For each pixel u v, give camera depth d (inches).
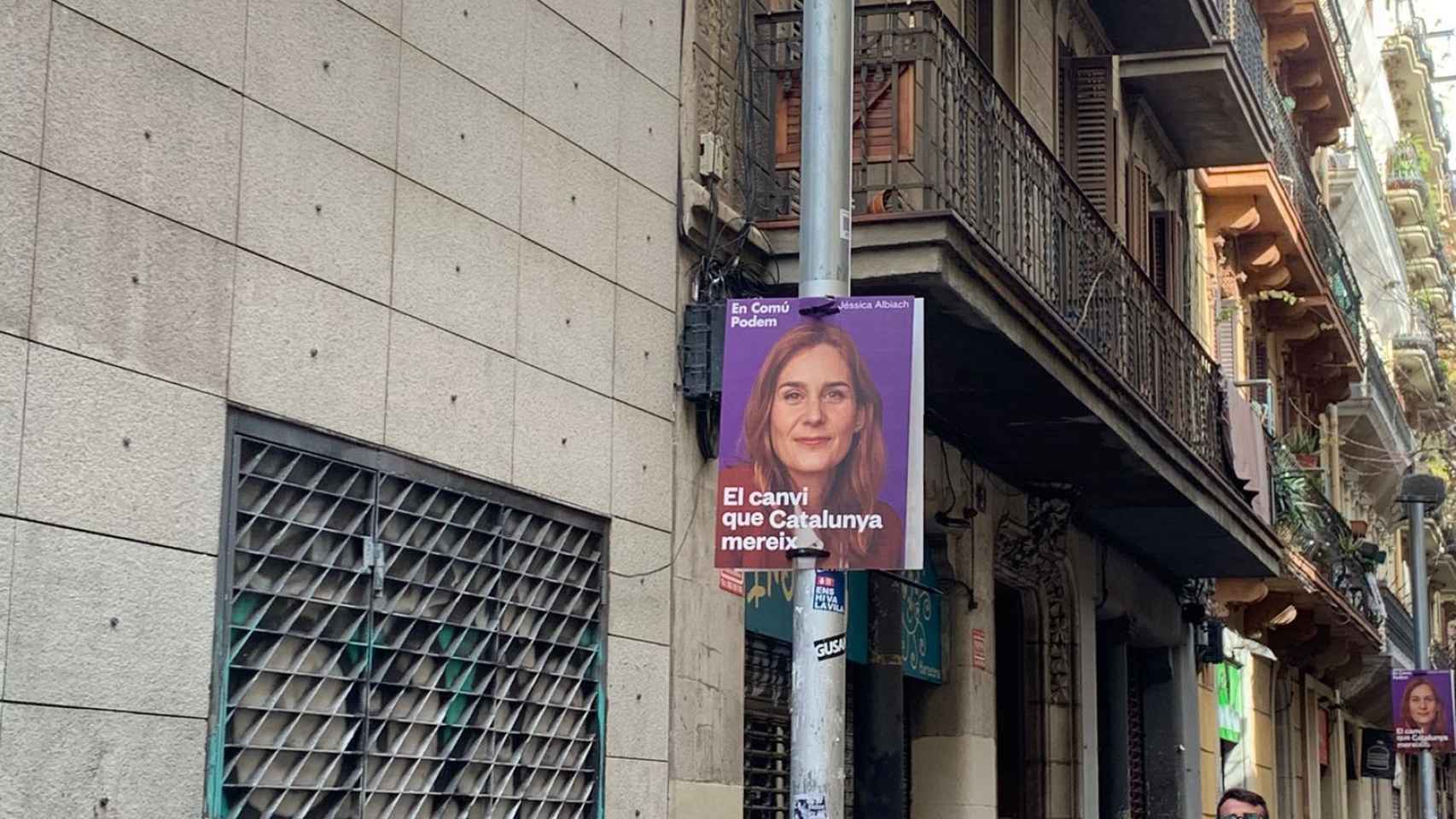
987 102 437.4
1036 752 619.8
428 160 308.7
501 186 327.0
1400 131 1892.2
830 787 290.8
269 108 274.8
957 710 529.0
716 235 387.2
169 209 255.0
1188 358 646.5
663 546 368.2
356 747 284.7
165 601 249.1
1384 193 1581.0
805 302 300.8
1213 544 703.1
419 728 299.4
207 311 260.4
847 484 294.0
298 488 276.7
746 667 425.7
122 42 249.1
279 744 268.1
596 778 343.3
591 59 356.5
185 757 250.7
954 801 523.5
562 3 348.8
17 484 228.4
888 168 398.0
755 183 405.4
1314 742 1237.7
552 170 341.7
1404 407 1609.3
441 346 308.3
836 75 309.7
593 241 352.5
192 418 256.2
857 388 296.7
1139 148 757.9
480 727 313.9
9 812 223.8
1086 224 519.2
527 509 328.8
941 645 529.7
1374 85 1708.9
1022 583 604.7
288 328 275.1
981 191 430.3
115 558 241.8
